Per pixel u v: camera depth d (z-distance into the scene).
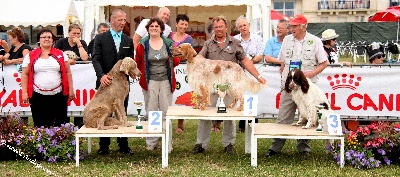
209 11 12.48
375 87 8.00
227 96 6.59
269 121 9.37
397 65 7.93
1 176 5.36
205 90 6.10
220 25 6.45
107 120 6.05
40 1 17.62
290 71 6.03
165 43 6.57
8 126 6.15
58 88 6.36
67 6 17.67
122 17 6.41
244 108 5.78
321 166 5.87
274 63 8.10
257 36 8.79
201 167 5.82
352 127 8.25
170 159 6.27
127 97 6.51
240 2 11.15
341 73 8.02
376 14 28.44
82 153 6.20
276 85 8.16
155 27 6.46
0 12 17.19
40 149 6.00
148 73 6.53
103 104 5.96
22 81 6.35
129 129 5.89
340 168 5.75
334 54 8.59
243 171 5.62
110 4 11.10
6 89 8.14
